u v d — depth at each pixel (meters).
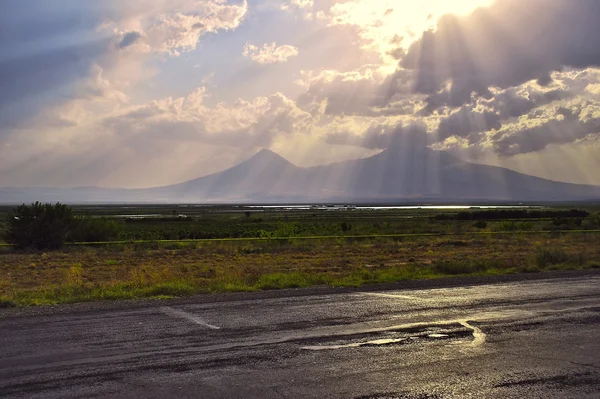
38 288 18.94
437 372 7.61
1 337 9.56
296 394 6.66
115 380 7.19
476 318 11.32
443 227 66.12
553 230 55.44
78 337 9.55
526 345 9.14
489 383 7.14
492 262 23.27
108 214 146.88
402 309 12.32
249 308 12.45
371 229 60.50
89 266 27.14
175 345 9.00
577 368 7.84
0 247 38.12
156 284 16.89
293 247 37.69
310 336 9.66
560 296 14.29
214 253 34.53
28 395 6.60
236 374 7.45
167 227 73.81
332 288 16.08
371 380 7.23
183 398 6.51
